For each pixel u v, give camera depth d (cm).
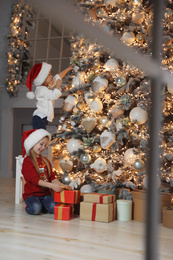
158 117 22
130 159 286
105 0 315
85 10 316
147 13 295
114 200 279
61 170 355
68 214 267
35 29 540
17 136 565
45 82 349
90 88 322
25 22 530
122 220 271
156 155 21
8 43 532
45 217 277
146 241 20
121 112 295
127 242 202
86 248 187
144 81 279
